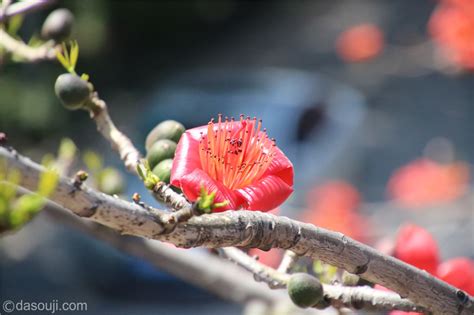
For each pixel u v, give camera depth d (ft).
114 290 39.55
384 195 48.39
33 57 10.84
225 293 14.10
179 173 8.33
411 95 63.72
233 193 8.34
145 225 6.10
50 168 5.74
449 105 62.34
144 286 39.04
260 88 48.19
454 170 25.86
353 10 89.30
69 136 57.47
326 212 25.05
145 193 30.55
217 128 9.12
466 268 9.92
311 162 43.98
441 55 23.11
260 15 91.71
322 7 92.48
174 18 82.02
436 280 7.54
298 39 85.56
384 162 55.01
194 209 6.21
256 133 9.06
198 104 46.93
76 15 61.93
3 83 55.42
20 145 56.54
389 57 30.55
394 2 87.25
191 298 38.96
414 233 9.93
